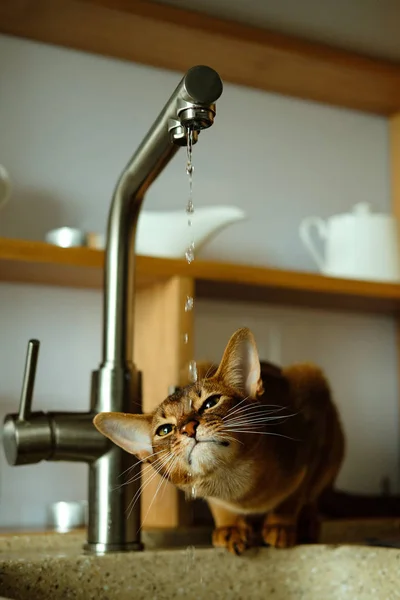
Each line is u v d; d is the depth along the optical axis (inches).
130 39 48.9
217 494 33.4
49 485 45.6
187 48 50.1
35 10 45.3
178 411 32.0
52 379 46.8
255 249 54.2
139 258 41.7
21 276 44.1
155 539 39.9
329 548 34.7
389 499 49.1
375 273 50.5
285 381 38.8
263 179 55.4
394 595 32.5
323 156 58.0
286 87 55.8
